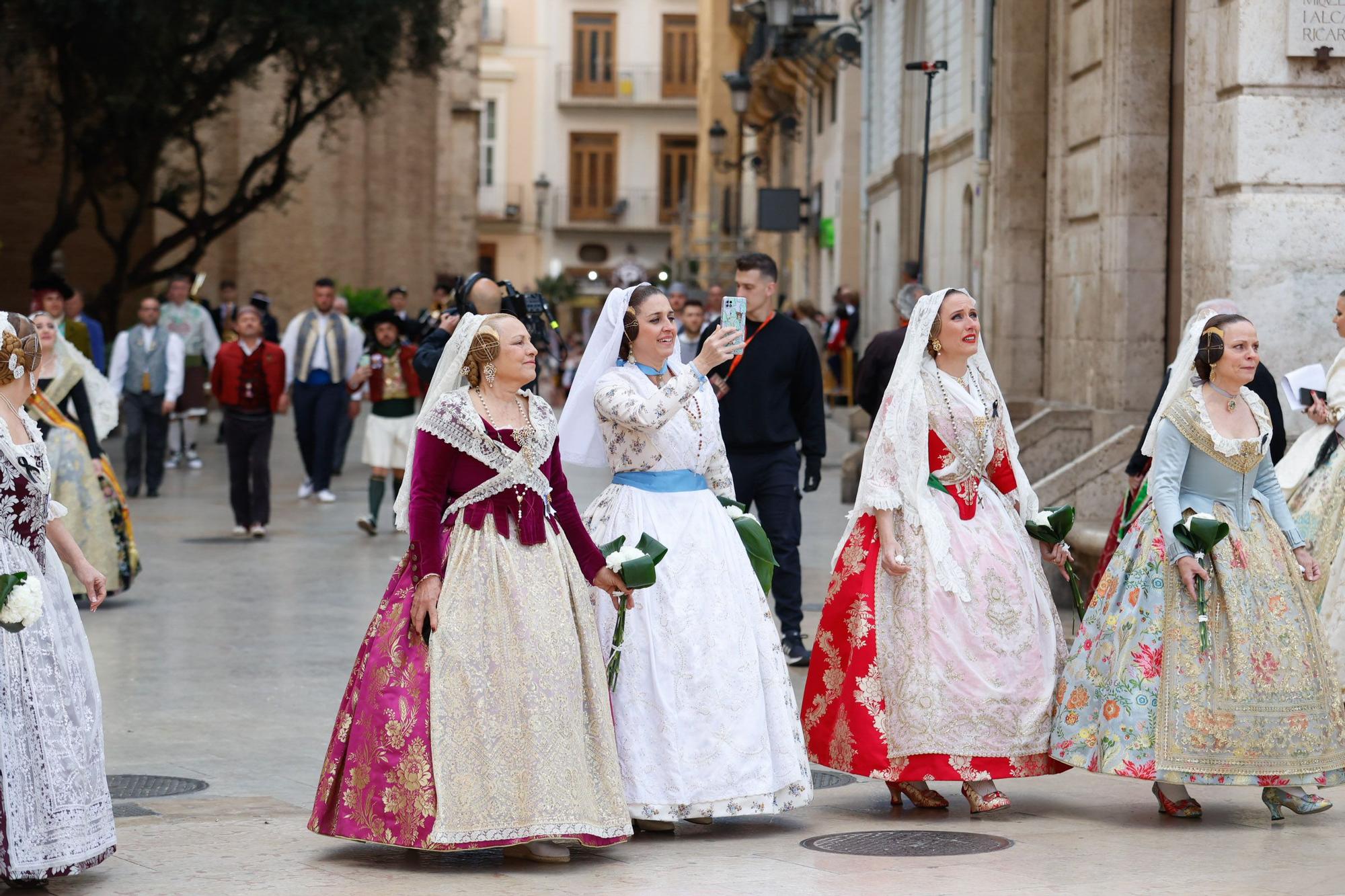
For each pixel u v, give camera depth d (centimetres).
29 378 573
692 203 7125
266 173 3512
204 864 571
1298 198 1026
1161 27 1232
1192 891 529
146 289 3250
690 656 618
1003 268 1518
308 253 3628
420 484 584
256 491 1550
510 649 575
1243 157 1025
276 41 2430
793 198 2722
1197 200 1080
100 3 2166
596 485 2075
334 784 579
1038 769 658
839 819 655
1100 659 651
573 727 577
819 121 3538
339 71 2564
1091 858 579
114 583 1172
